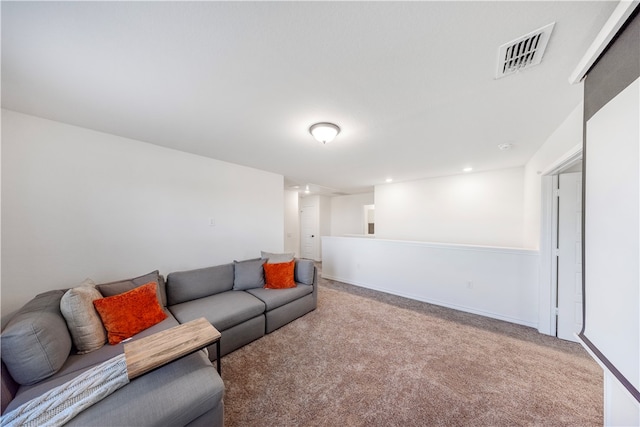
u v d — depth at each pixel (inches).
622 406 38.9
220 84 57.6
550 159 90.8
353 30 40.8
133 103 66.9
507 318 111.3
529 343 90.1
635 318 32.2
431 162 131.2
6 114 71.4
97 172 88.4
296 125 81.6
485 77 54.0
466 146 103.4
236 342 84.8
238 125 81.8
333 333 97.9
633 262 32.6
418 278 140.8
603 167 39.3
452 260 128.3
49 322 50.4
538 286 103.3
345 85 57.7
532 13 37.0
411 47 44.8
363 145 102.7
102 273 89.4
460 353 82.8
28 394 42.7
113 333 61.5
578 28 39.5
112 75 53.9
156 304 75.1
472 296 121.6
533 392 63.9
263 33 41.6
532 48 44.5
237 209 138.0
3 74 53.0
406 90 59.7
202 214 121.3
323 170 152.7
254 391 64.6
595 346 41.0
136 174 98.3
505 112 71.6
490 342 90.6
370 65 50.2
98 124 81.8
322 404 60.0
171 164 109.1
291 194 255.4
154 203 103.8
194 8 36.7
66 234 81.7
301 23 39.5
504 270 113.0
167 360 46.6
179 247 112.2
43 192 77.5
